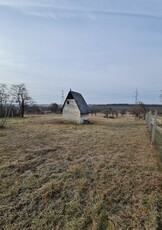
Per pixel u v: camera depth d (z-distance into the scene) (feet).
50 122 85.10
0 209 16.26
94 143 37.76
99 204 16.29
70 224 14.30
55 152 30.99
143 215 14.62
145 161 25.67
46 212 15.85
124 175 21.59
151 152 29.55
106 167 24.11
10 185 20.04
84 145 35.94
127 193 17.83
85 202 16.93
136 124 80.84
